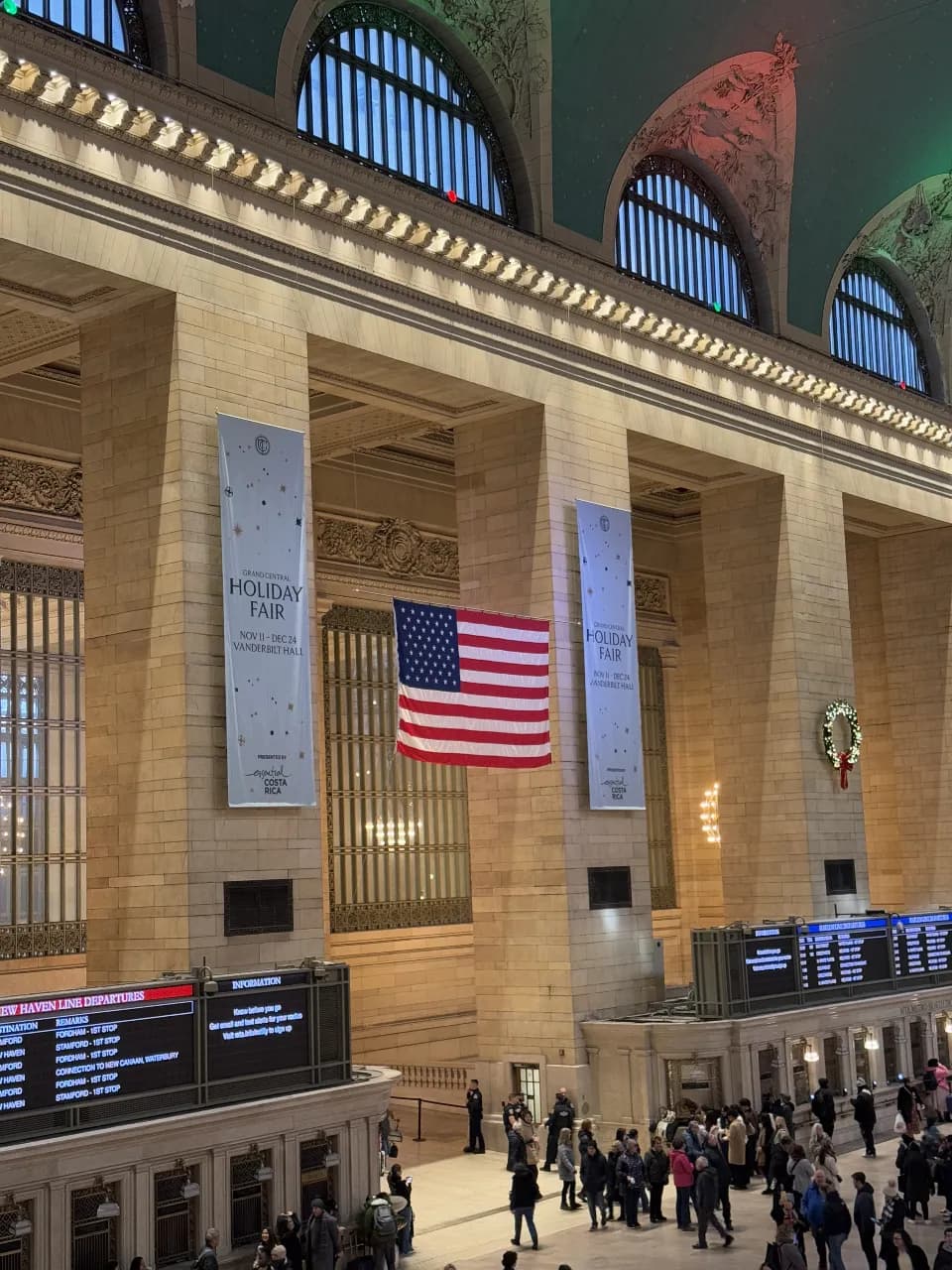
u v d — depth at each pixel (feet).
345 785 115.24
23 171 68.03
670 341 106.93
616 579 99.40
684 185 114.52
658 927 144.97
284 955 74.28
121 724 74.18
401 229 85.76
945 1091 92.94
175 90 73.46
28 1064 55.57
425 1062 113.50
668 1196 80.59
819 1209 61.82
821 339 123.34
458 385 91.71
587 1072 89.97
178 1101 60.49
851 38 107.76
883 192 125.59
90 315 76.69
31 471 93.20
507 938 94.48
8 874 89.40
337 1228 60.75
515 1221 70.54
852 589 149.79
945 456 141.49
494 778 96.43
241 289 77.46
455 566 125.90
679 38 100.27
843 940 102.99
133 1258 55.77
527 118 96.99
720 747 120.26
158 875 71.72
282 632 76.23
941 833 141.90
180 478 73.10
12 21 66.54
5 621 91.61
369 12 90.22
